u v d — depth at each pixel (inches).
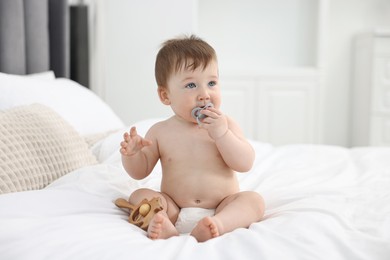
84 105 71.0
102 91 113.3
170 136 41.9
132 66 113.2
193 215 38.4
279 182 54.4
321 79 136.5
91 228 32.8
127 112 114.3
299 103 137.0
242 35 149.9
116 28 112.4
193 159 40.6
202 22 149.1
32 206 36.0
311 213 36.9
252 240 30.4
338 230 33.9
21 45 80.1
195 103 40.1
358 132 145.8
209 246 30.4
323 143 154.2
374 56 132.3
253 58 150.6
